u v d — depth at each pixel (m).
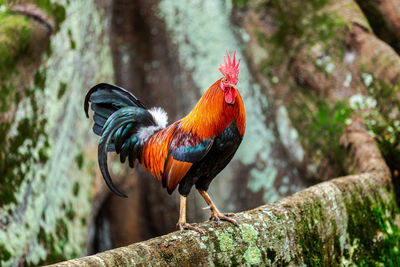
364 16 9.59
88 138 10.10
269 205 5.21
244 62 11.07
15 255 7.77
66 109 9.38
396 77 8.45
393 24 9.65
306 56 9.85
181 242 4.34
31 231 8.27
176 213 11.62
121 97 5.34
